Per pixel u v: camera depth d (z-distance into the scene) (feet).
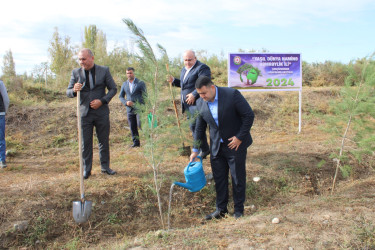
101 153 18.08
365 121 17.76
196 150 14.40
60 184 16.48
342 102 18.26
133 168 19.51
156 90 13.83
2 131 20.36
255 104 35.45
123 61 45.21
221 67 48.78
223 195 14.71
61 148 25.11
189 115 15.34
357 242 10.46
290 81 27.84
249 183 18.39
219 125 13.30
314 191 18.48
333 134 18.67
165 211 15.99
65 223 14.24
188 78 18.47
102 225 14.61
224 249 10.57
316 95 39.17
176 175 18.25
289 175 19.42
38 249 13.19
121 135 27.89
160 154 14.16
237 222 12.87
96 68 16.98
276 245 10.61
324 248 10.28
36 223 13.84
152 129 13.78
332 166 20.74
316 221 12.11
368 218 11.99
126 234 14.33
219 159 14.21
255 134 29.48
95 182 16.78
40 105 31.37
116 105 32.86
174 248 10.88
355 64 18.31
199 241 11.21
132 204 15.84
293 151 23.09
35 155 23.73
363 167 20.89
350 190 17.29
